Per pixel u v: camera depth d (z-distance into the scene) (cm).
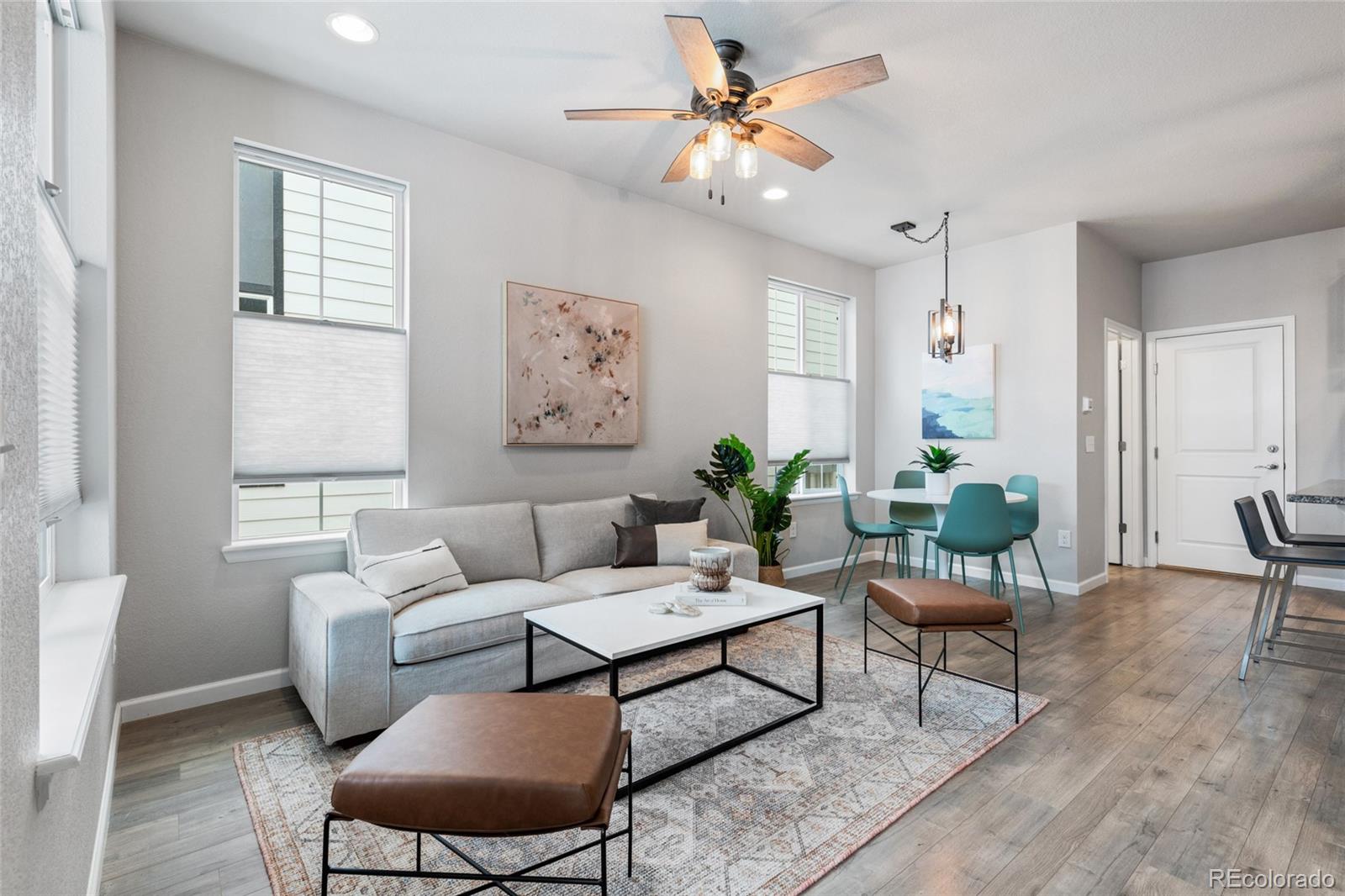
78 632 152
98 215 210
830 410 548
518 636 265
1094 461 479
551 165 368
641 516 373
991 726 242
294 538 291
